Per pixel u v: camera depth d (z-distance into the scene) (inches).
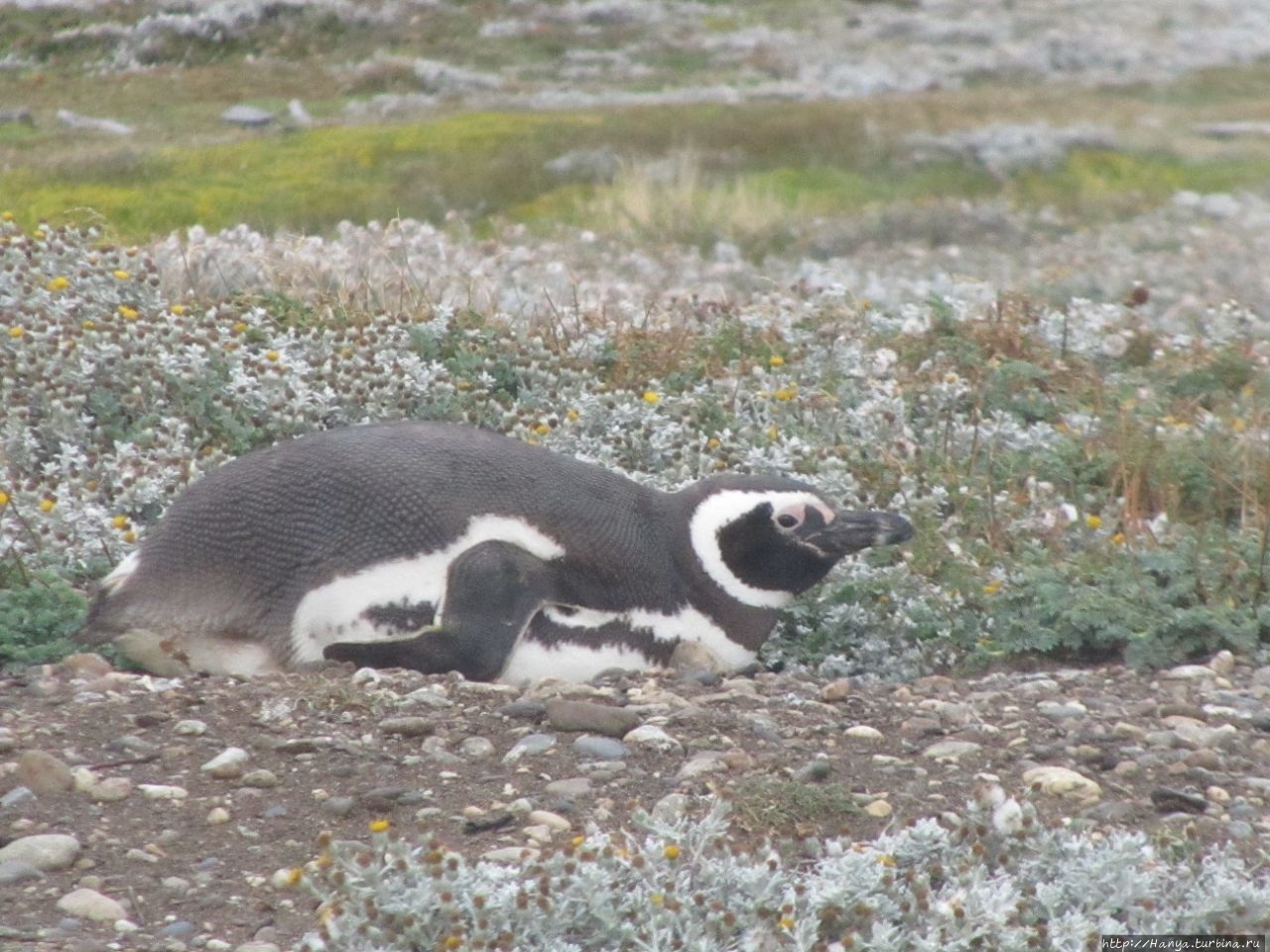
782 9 6309.1
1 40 4692.4
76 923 648.4
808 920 629.3
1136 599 1079.0
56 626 962.7
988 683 993.5
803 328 1574.8
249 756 804.0
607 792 778.8
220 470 965.2
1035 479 1284.4
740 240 2874.0
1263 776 824.9
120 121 4033.0
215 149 3604.8
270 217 3024.1
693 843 698.2
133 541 1061.8
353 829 738.8
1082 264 2488.9
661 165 3535.9
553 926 631.8
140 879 689.0
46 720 834.2
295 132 3966.5
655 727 845.8
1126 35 6269.7
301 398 1239.5
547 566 954.1
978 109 4648.1
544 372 1389.0
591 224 2977.4
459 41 5270.7
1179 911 648.4
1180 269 2432.3
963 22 6294.3
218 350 1280.8
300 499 933.2
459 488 942.4
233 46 4926.2
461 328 1440.7
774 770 807.7
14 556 1031.6
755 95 4997.5
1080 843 684.7
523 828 740.7
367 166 3523.6
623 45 5526.6
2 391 1201.4
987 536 1200.2
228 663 932.6
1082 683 988.6
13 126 3875.5
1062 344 1660.9
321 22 5147.6
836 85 5206.7
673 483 1210.6
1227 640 1040.8
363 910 633.0
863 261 2664.9
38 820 730.8
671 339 1526.8
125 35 4805.6
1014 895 653.9
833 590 1108.5
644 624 990.4
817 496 1025.5
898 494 1232.2
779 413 1363.2
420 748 821.9
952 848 692.7
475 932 621.0
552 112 4377.5
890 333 1619.1
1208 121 4714.6
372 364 1336.1
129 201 3056.1
